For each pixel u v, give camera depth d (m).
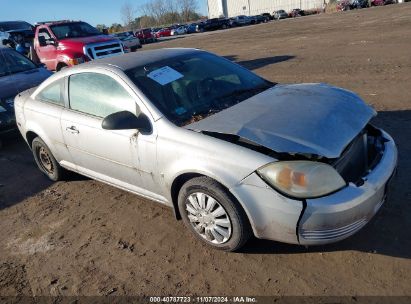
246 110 3.44
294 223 2.83
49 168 5.28
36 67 8.34
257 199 2.91
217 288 3.02
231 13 78.62
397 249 3.13
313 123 3.10
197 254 3.43
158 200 3.82
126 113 3.53
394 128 5.38
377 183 2.96
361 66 9.85
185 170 3.24
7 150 6.93
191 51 4.52
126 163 3.85
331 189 2.80
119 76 3.84
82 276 3.38
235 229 3.13
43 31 12.12
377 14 29.62
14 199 5.04
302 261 3.16
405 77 8.07
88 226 4.12
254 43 20.55
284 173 2.81
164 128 3.44
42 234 4.11
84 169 4.59
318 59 11.89
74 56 11.28
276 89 3.97
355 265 3.04
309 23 32.00
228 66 4.46
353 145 3.20
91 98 4.14
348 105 3.48
